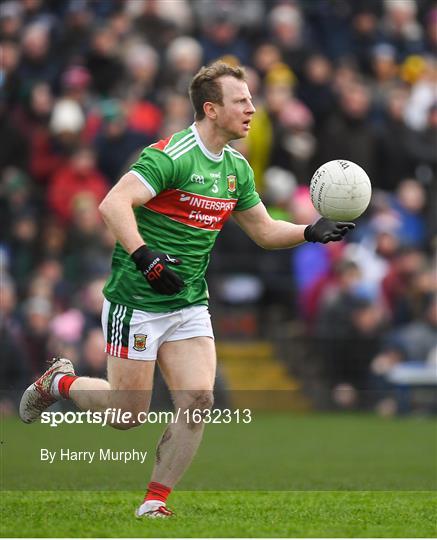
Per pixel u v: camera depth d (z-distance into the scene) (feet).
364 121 183.11
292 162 174.19
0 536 67.56
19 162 175.83
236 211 80.64
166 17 193.06
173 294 72.49
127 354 75.92
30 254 163.84
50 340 152.87
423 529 71.92
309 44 200.13
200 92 75.72
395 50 207.82
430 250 179.73
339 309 163.12
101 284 155.02
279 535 68.59
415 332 162.81
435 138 187.42
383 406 161.89
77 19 189.26
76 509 79.36
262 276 168.76
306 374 163.73
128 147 173.37
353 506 83.20
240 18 198.70
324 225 79.25
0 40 187.21
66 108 174.60
